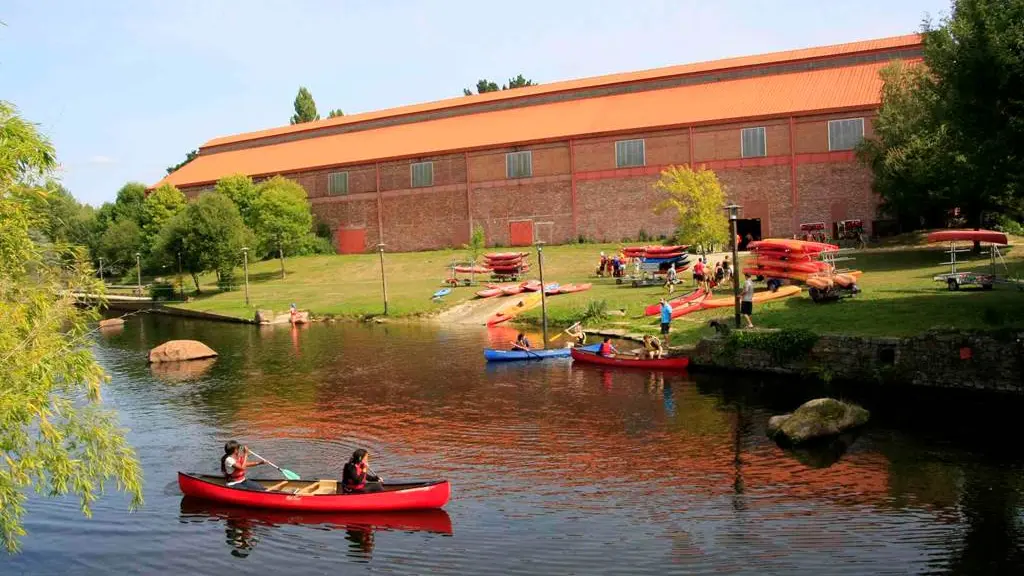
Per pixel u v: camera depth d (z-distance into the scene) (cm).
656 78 8256
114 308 7512
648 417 2441
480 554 1509
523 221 7988
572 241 7738
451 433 2372
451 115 9600
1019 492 1672
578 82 8875
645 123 7400
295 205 8712
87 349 1491
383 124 10112
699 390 2755
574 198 7706
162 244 7825
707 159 7062
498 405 2700
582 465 2012
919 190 4806
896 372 2566
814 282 3438
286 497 1764
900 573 1345
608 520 1642
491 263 6131
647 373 3100
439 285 6275
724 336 3077
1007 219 4941
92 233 10769
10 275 1407
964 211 4966
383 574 1451
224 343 4694
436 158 8450
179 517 1783
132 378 3588
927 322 2747
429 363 3575
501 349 3856
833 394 2555
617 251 6812
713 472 1912
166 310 6919
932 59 3878
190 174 10894
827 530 1534
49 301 1424
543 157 7850
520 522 1653
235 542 1633
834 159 6581
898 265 4556
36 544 1661
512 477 1942
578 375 3136
